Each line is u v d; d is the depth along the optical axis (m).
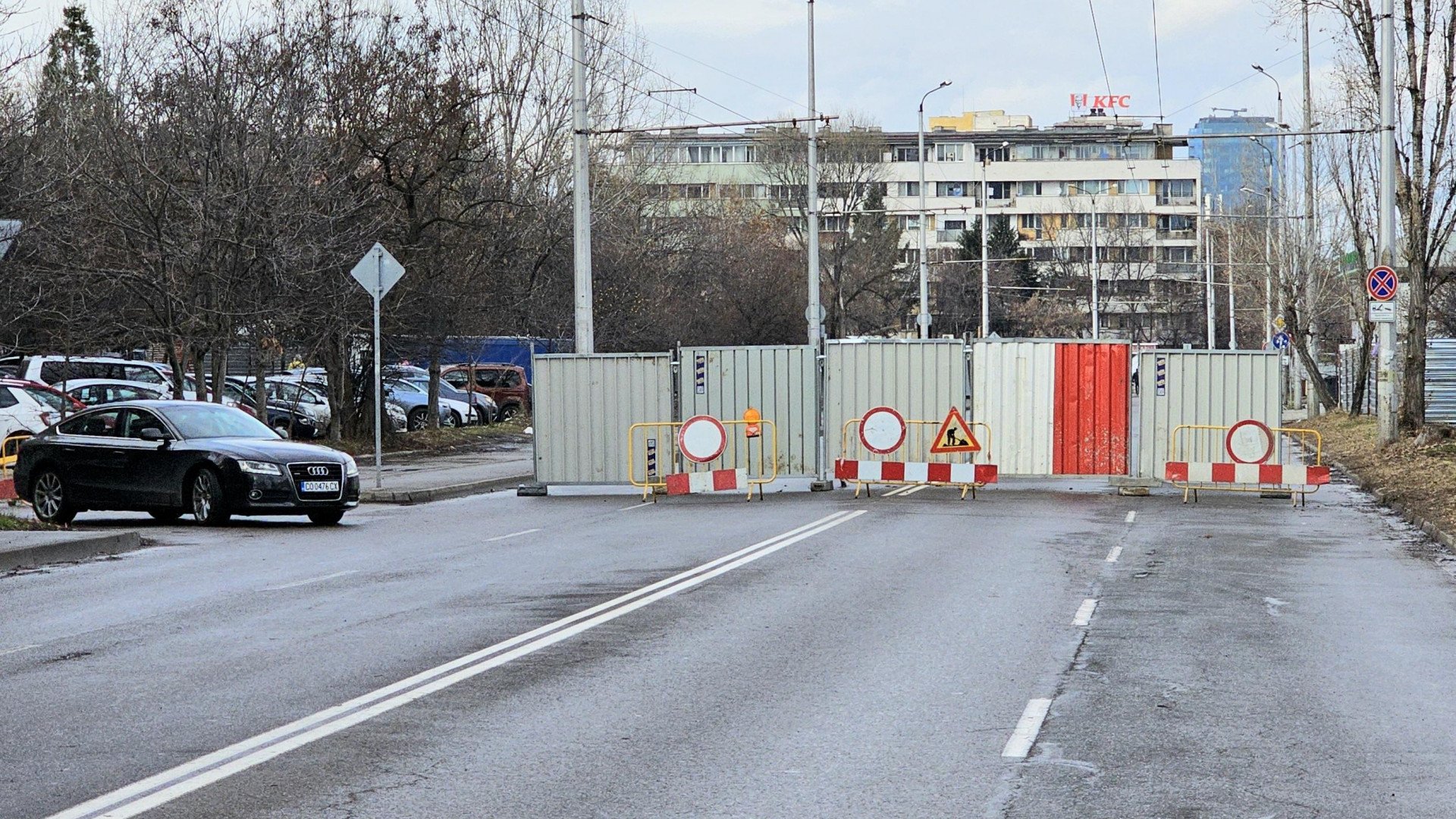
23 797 7.21
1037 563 17.03
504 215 47.09
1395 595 14.56
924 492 28.09
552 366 28.17
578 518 23.28
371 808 7.03
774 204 100.25
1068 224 132.38
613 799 7.19
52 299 36.00
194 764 7.88
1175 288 122.12
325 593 14.63
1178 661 10.89
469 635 12.03
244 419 23.67
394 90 41.91
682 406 28.03
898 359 28.08
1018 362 28.00
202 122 34.62
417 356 46.06
